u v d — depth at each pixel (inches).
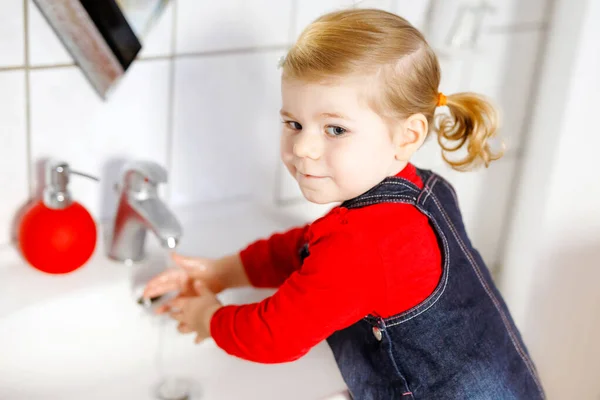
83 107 40.0
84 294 39.3
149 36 40.2
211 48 42.7
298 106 31.7
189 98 43.4
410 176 36.4
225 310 35.0
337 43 31.0
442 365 35.7
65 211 38.5
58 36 37.6
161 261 42.7
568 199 56.1
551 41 54.4
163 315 40.9
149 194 39.0
